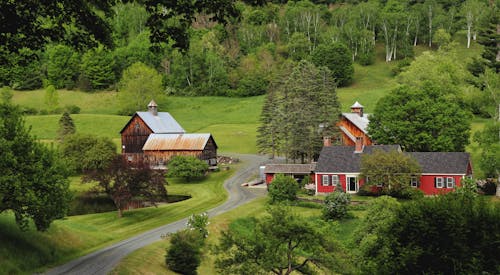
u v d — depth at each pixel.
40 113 136.50
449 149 73.38
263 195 70.31
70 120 104.31
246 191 73.81
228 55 174.75
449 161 67.50
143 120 96.19
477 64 110.31
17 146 37.22
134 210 64.19
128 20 197.88
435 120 74.44
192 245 39.34
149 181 61.91
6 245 35.94
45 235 41.28
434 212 25.27
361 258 33.75
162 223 56.12
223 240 33.03
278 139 87.81
